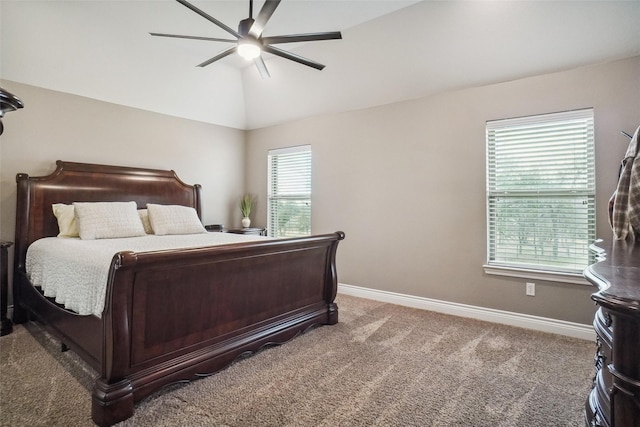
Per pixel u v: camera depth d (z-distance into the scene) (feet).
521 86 10.46
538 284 10.24
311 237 9.41
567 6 8.61
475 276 11.34
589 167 9.55
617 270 3.29
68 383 6.97
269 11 7.29
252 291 8.28
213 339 7.39
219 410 6.08
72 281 7.44
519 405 6.29
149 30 11.78
